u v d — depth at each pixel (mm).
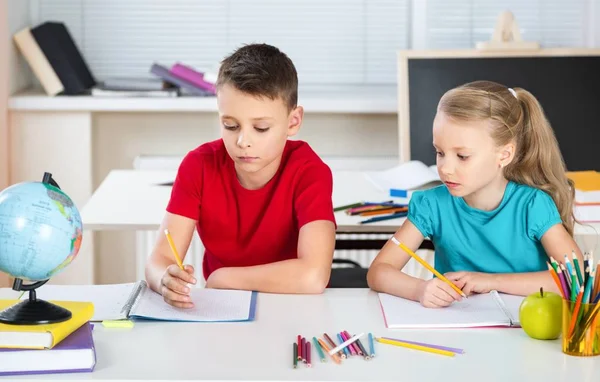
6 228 1247
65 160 3375
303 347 1319
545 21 3576
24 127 3342
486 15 3561
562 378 1223
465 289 1611
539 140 1750
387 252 1776
